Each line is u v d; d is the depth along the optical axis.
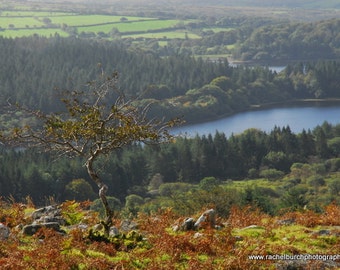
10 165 112.06
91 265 14.82
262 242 17.44
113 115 17.52
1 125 135.50
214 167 142.00
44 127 17.61
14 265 14.23
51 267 14.53
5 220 20.66
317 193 112.94
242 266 14.99
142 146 144.25
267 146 152.88
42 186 109.44
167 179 135.38
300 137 157.62
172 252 16.03
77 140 17.78
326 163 147.62
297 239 18.42
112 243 16.86
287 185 121.12
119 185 119.12
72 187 108.19
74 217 21.12
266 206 42.22
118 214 25.45
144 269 14.95
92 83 18.69
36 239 17.48
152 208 55.34
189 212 36.66
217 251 16.47
